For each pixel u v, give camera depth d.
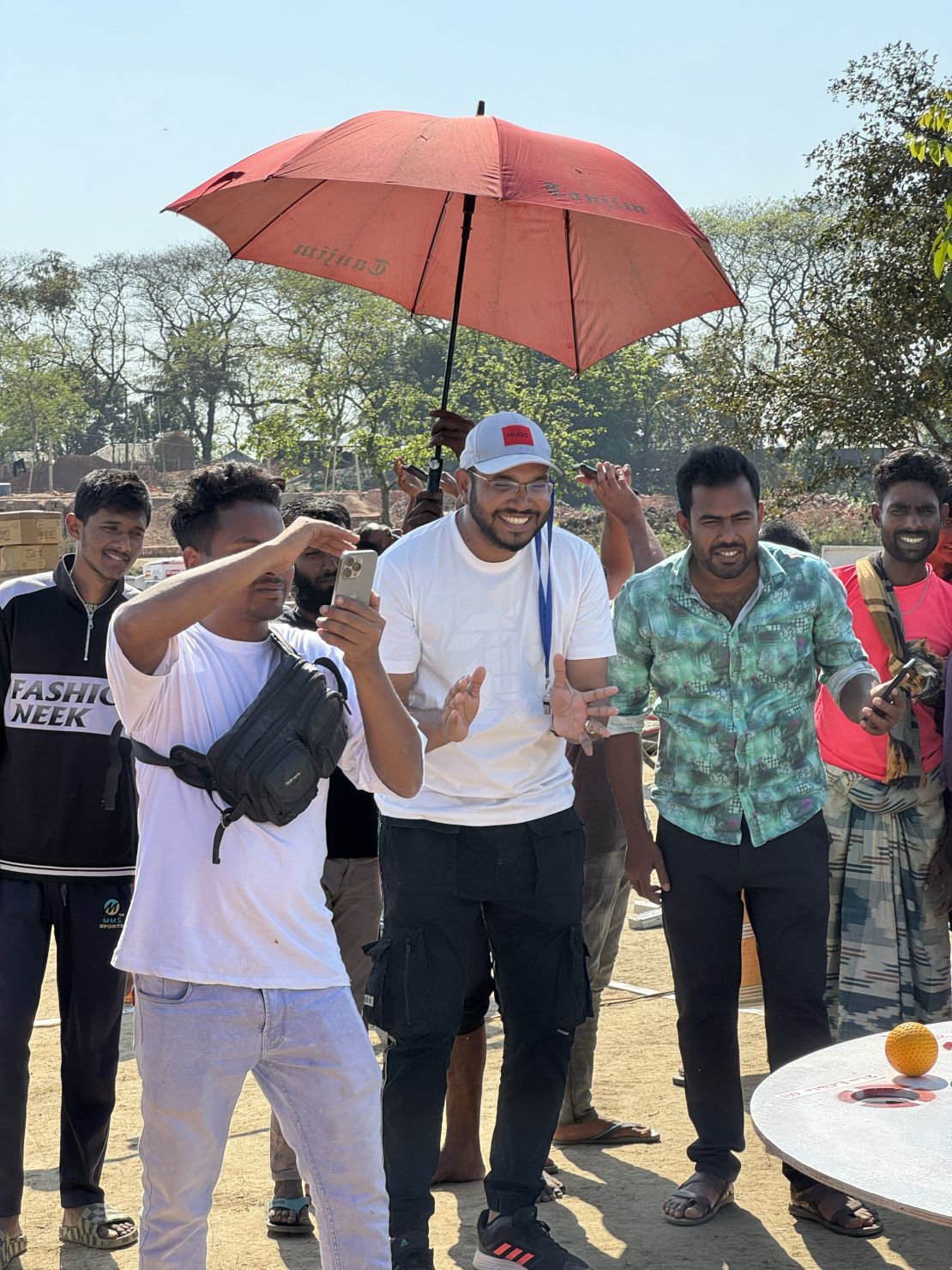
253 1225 4.14
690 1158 4.27
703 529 4.00
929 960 4.71
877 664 4.77
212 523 2.95
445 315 4.92
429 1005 3.61
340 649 2.75
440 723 3.35
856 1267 3.80
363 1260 2.74
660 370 64.81
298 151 3.89
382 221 4.81
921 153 8.30
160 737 2.72
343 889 4.38
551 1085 3.74
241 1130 5.06
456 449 4.69
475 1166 4.50
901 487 4.69
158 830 2.70
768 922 4.16
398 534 4.74
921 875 4.69
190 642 2.78
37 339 80.38
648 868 4.27
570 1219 4.14
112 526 4.00
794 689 4.17
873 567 4.85
